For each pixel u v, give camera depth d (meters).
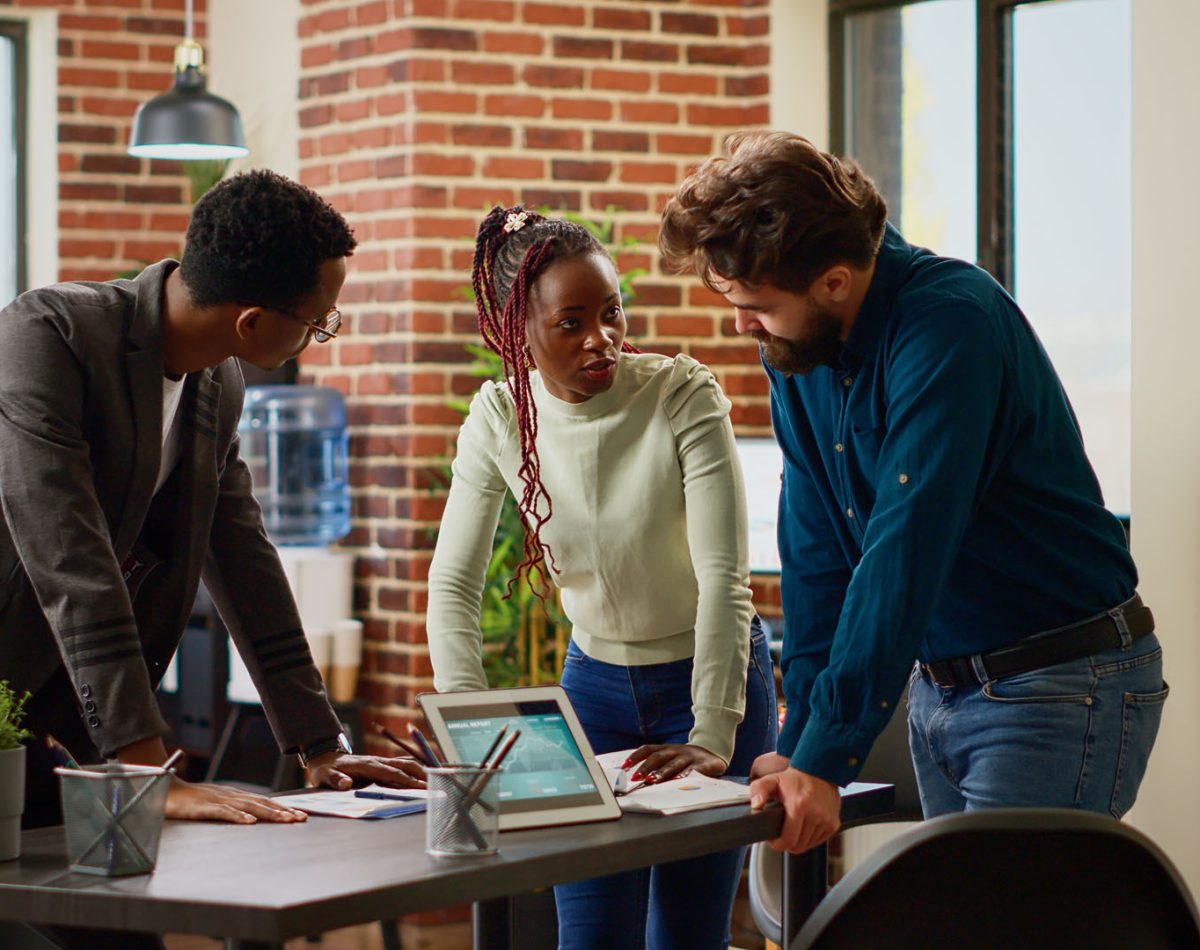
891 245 2.12
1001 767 2.09
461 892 1.57
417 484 5.00
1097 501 2.19
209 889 1.49
